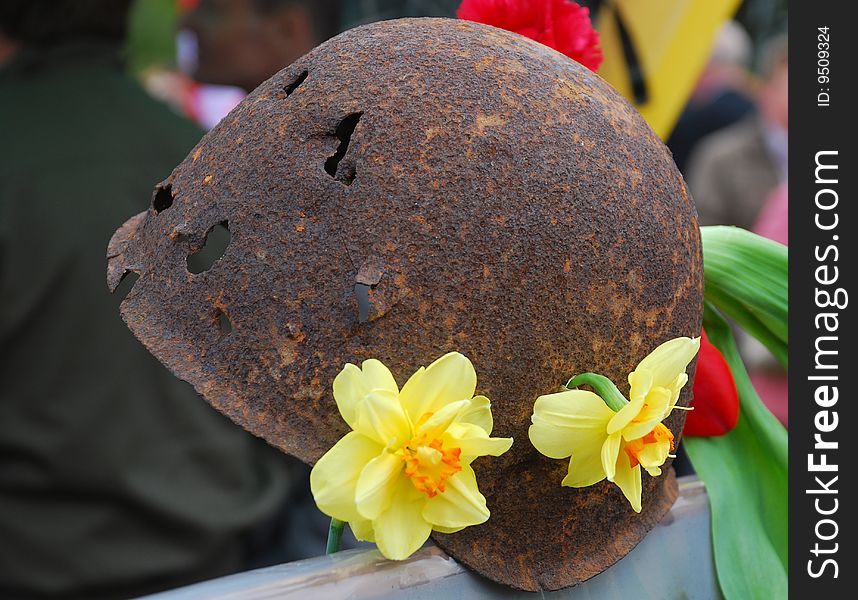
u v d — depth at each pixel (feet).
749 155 7.45
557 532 3.16
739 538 3.50
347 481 2.89
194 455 4.34
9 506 4.21
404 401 2.91
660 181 3.16
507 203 3.01
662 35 4.90
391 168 3.01
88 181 4.25
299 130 3.08
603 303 3.05
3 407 4.19
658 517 3.33
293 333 3.02
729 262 3.67
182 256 3.13
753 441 3.65
